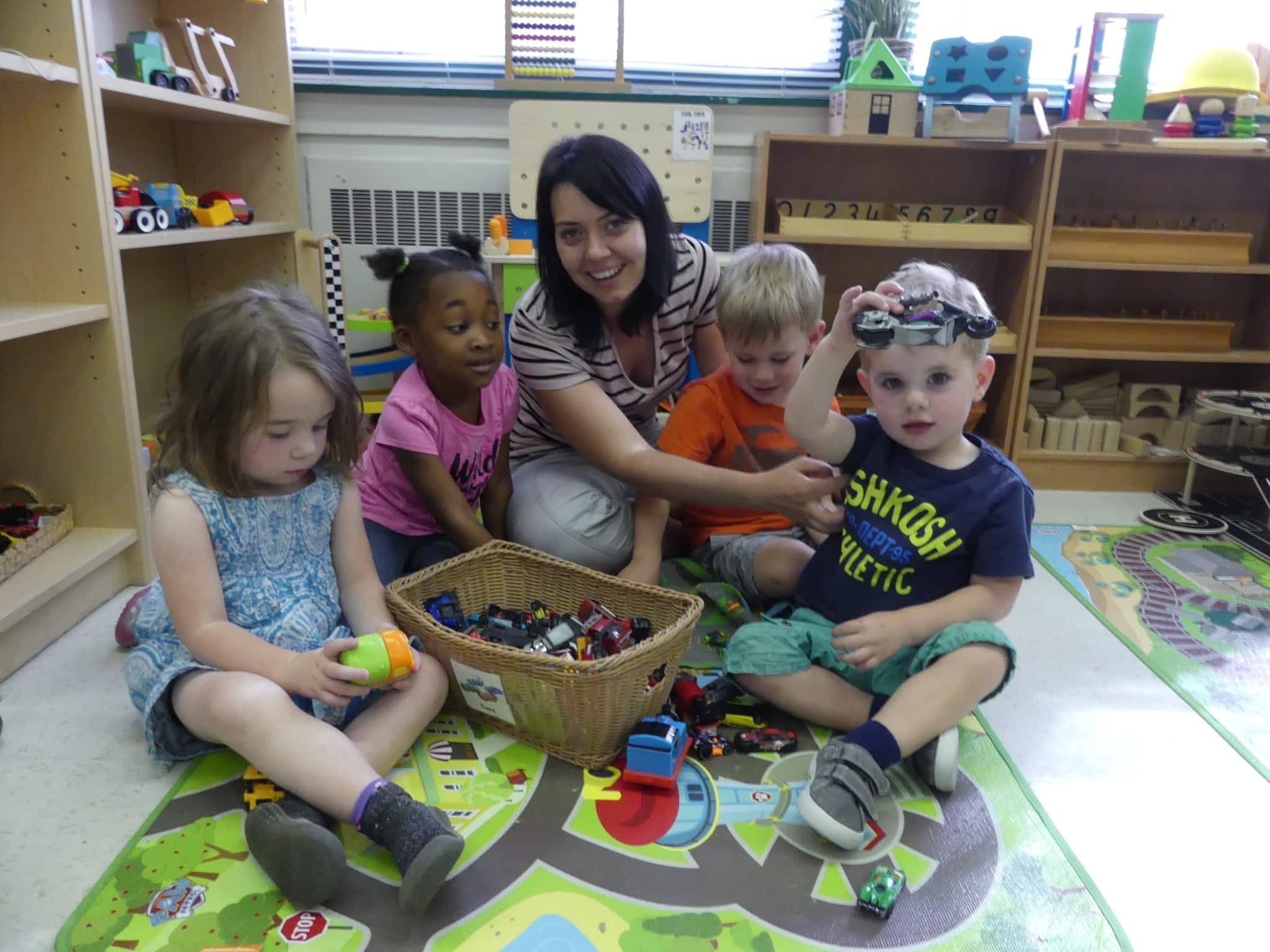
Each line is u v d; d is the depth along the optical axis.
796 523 1.31
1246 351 2.22
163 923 0.81
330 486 1.09
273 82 2.12
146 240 1.51
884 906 0.82
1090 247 2.11
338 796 0.87
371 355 2.26
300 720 0.91
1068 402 2.25
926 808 0.98
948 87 2.03
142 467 1.48
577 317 1.38
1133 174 2.32
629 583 1.18
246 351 0.94
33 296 1.39
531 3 2.23
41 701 1.17
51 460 1.46
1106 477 2.13
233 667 0.96
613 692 0.98
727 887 0.86
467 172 2.33
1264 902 0.87
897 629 1.03
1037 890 0.87
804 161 2.35
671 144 2.22
